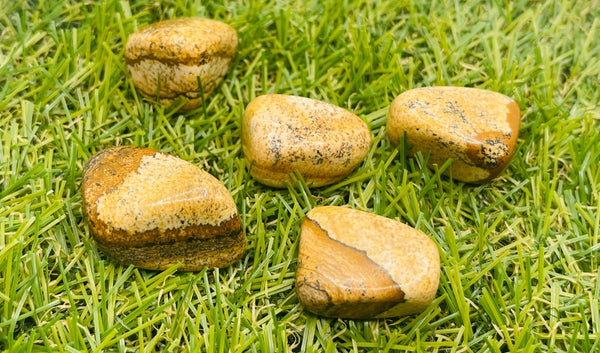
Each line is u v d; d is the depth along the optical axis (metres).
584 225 0.20
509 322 0.19
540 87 0.21
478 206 0.20
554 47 0.22
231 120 0.21
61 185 0.19
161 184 0.18
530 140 0.21
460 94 0.20
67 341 0.18
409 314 0.19
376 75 0.22
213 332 0.18
